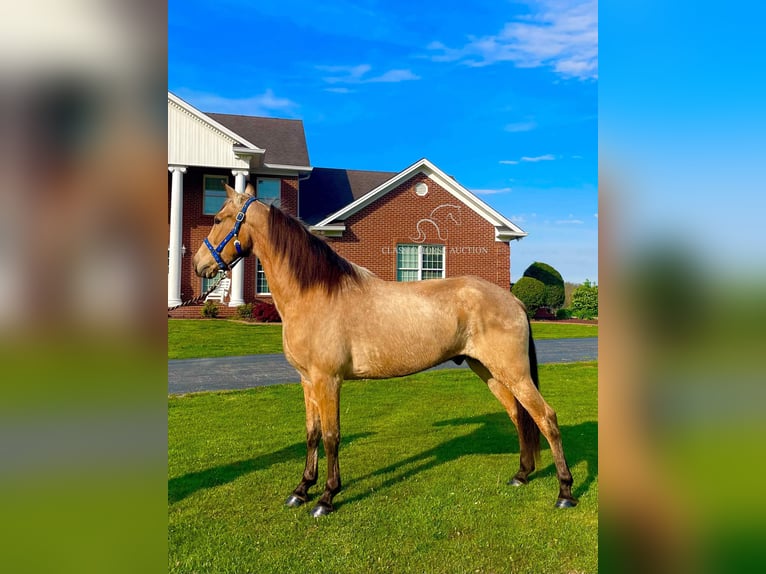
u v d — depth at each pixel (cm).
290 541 289
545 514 324
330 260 347
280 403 654
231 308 1720
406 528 305
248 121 2089
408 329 338
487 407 644
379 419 584
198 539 292
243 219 352
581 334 1595
